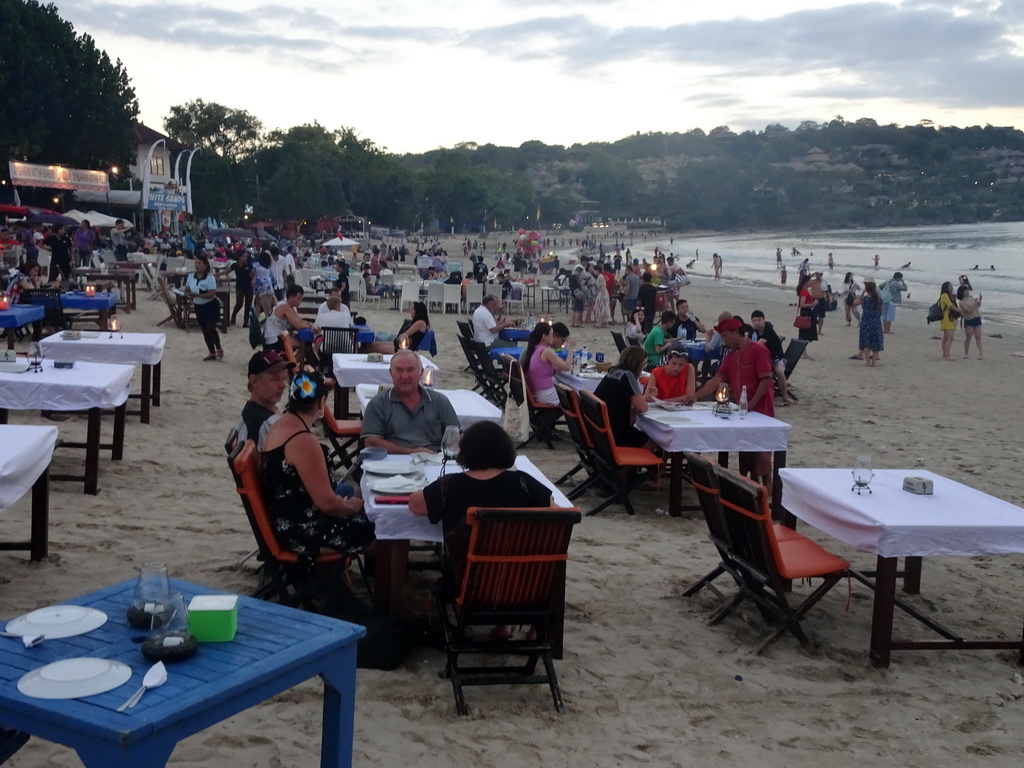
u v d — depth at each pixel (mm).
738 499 5105
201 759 3674
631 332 15695
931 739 4199
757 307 33469
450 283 25297
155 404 10805
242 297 18828
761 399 7996
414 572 6004
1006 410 14312
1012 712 4512
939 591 6363
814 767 3910
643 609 5645
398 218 124312
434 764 3746
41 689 2424
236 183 79062
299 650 2762
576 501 8117
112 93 52375
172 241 41625
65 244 21781
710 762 3906
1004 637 5496
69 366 7656
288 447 4664
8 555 5840
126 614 2975
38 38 49969
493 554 4148
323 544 4711
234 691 2514
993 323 30656
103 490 7387
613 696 4469
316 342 12117
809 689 4648
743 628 5414
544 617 4352
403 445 6203
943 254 98750
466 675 4383
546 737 4031
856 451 10812
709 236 196625
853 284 26344
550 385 10125
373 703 4215
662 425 7430
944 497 5289
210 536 6453
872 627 4980
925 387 16312
